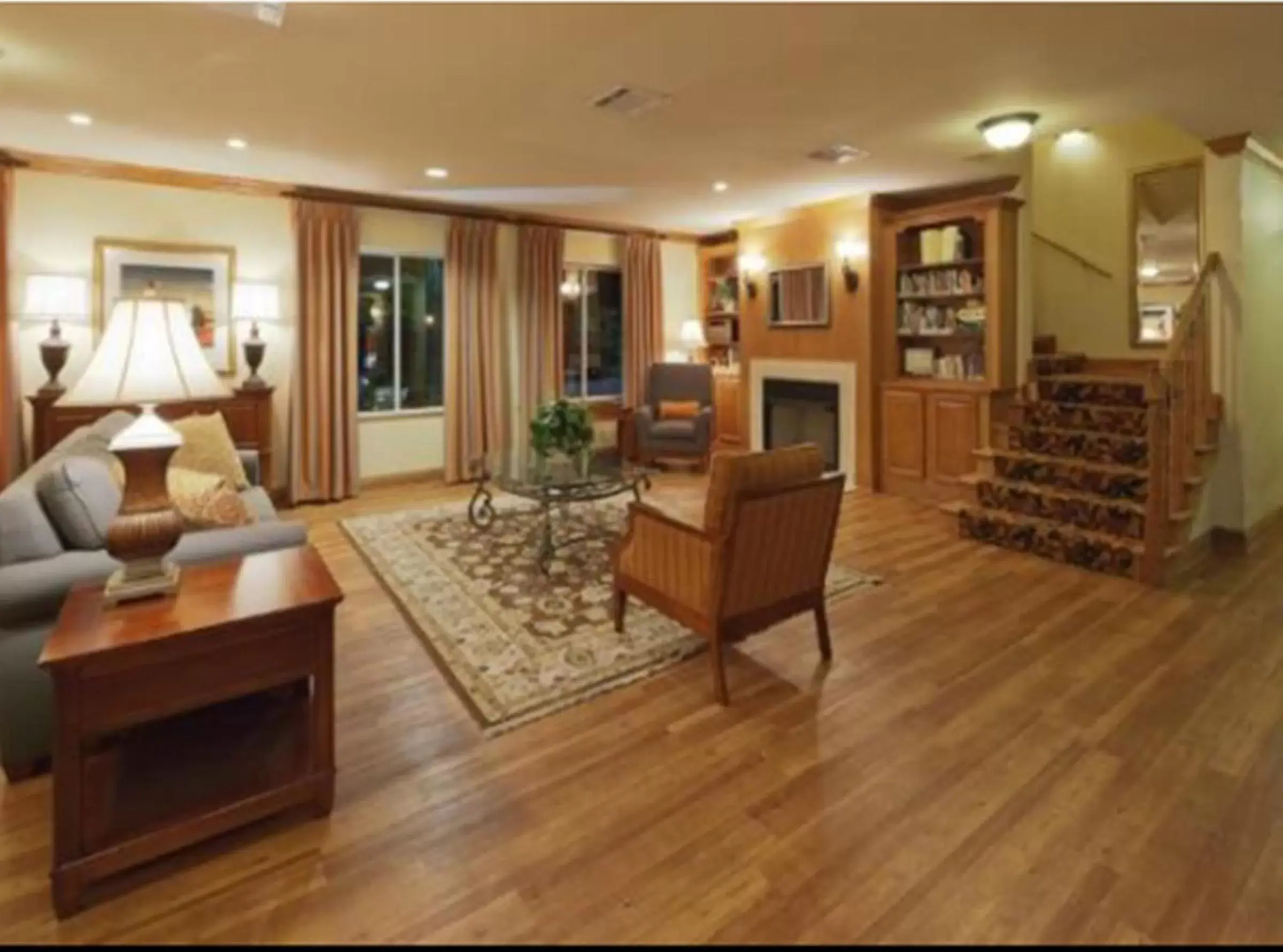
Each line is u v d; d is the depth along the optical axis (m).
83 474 2.43
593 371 7.88
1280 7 2.62
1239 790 2.14
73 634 1.75
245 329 5.64
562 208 6.63
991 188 5.50
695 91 3.51
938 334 5.87
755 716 2.59
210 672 1.85
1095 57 3.07
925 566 4.25
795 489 2.75
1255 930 1.63
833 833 1.98
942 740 2.43
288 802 1.97
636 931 1.65
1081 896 1.74
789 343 6.80
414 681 2.85
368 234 6.23
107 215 5.13
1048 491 4.59
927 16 2.69
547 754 2.36
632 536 3.15
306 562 2.30
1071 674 2.88
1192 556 4.30
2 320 4.77
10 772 2.21
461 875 1.83
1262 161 4.57
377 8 2.65
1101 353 6.27
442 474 6.82
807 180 5.45
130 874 1.82
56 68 3.24
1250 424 4.61
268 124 4.05
